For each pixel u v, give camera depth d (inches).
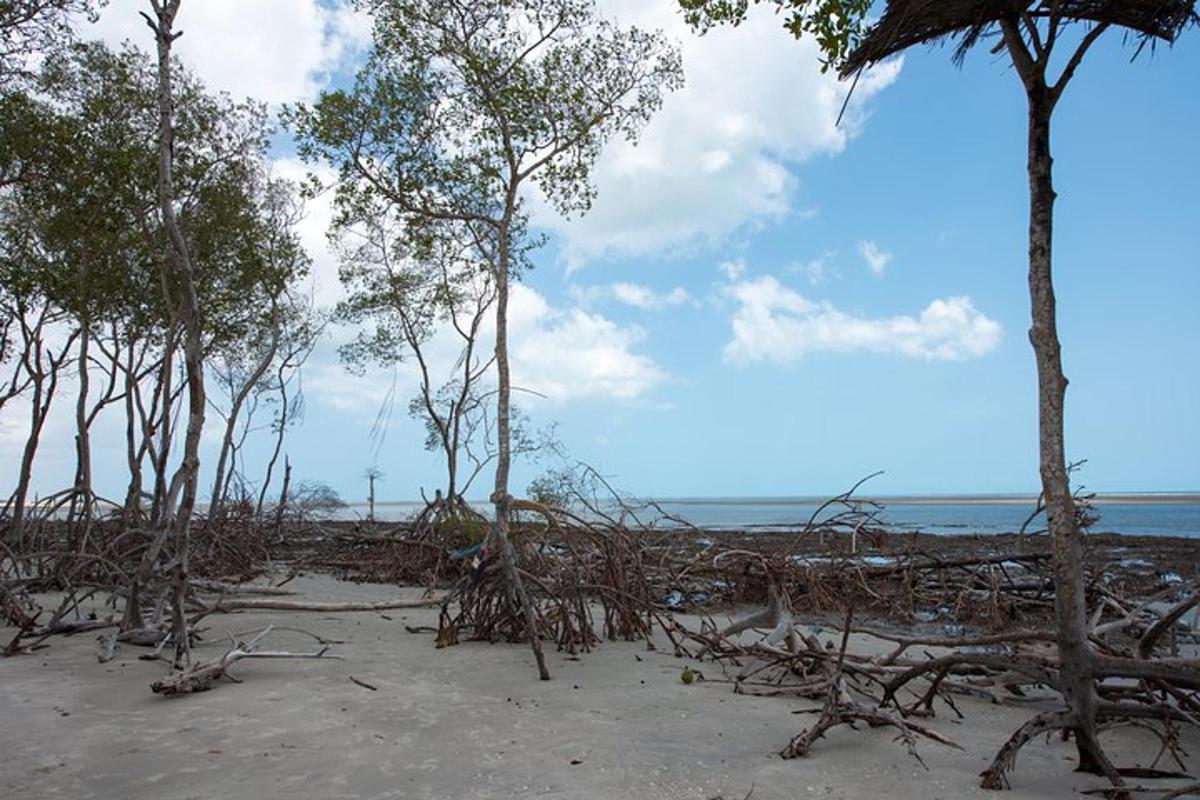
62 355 761.6
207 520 754.8
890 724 211.0
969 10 177.6
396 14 382.0
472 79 392.8
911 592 479.2
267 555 796.0
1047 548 642.2
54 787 180.2
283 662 323.6
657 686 284.2
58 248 686.5
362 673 303.7
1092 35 167.9
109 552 523.2
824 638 399.2
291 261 819.4
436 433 1000.2
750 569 484.1
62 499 556.1
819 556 537.0
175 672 274.2
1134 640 347.6
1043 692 272.8
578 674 307.0
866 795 168.6
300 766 193.9
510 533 406.3
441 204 424.2
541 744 211.0
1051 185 173.2
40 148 559.2
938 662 201.9
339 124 394.3
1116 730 218.2
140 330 770.2
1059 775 179.2
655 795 170.9
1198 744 207.5
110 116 583.5
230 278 753.0
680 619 465.4
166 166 335.9
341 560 802.2
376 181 410.9
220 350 880.9
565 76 400.8
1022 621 449.1
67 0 428.8
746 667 312.5
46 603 487.5
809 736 198.1
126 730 224.5
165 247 616.1
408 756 201.6
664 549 545.0
